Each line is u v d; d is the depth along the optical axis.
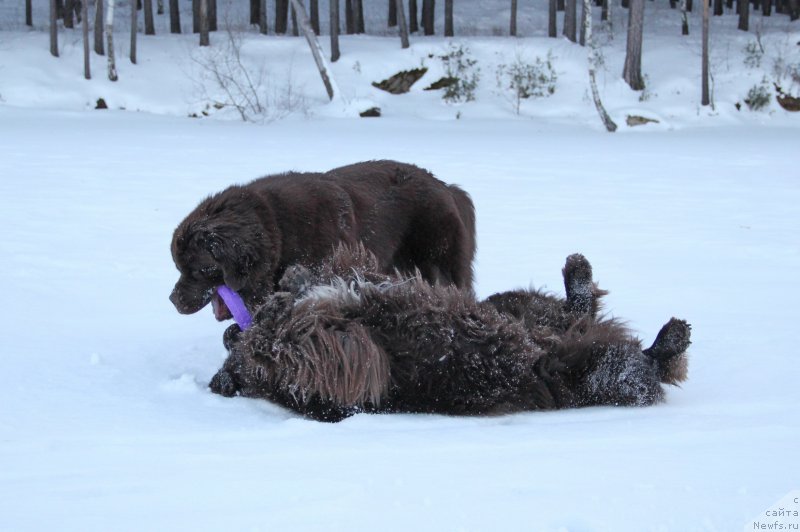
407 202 7.15
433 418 4.96
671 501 3.21
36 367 5.84
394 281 5.43
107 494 3.38
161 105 39.44
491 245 11.48
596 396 5.23
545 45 47.22
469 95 43.50
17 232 11.27
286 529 2.98
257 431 4.46
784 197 16.28
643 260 10.70
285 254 6.05
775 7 65.06
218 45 45.62
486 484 3.44
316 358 4.91
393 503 3.21
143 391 5.39
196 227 5.74
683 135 33.84
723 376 5.97
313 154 22.02
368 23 59.88
